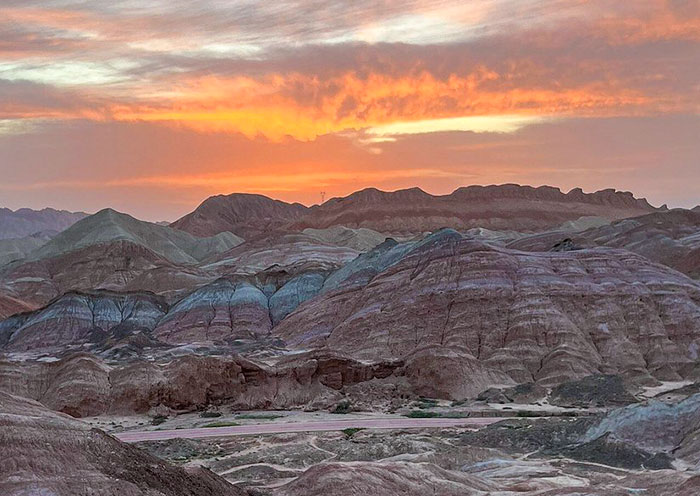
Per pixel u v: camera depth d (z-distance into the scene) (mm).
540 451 72688
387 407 99250
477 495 50656
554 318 118312
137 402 96375
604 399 97250
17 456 38031
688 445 68875
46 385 99062
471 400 101125
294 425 88188
